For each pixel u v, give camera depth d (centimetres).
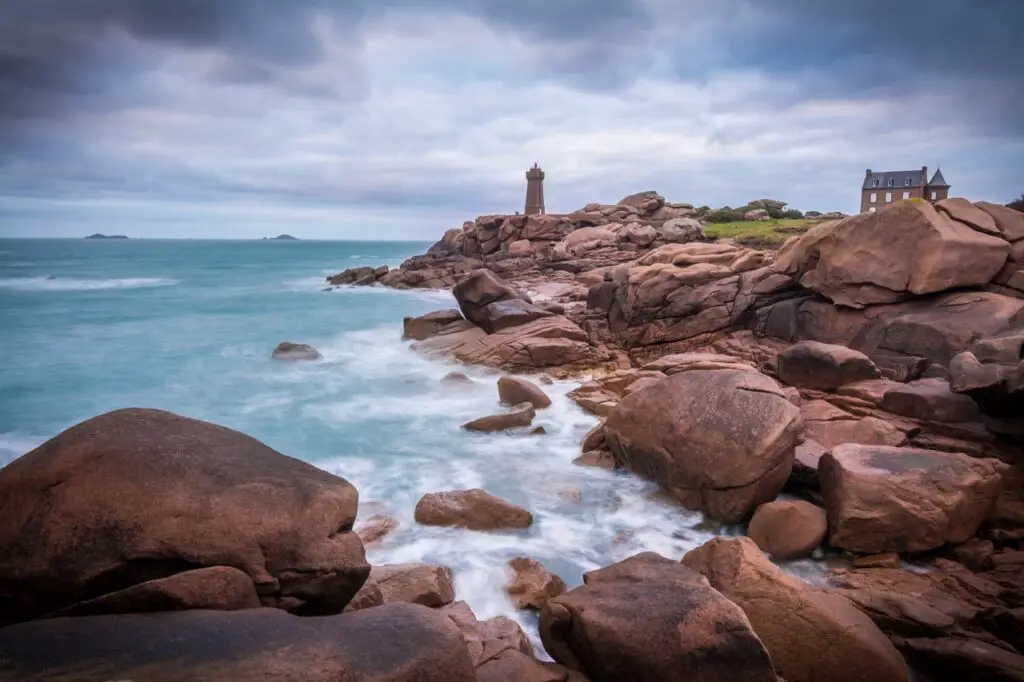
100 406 1848
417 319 2708
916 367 1455
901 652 704
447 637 409
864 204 5659
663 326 2156
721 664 548
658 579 648
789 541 919
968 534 900
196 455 553
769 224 5159
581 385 1861
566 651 642
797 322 1866
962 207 1670
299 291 5291
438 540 997
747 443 1032
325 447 1475
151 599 454
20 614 455
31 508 484
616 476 1255
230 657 365
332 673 357
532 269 4622
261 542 495
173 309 4056
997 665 639
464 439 1516
